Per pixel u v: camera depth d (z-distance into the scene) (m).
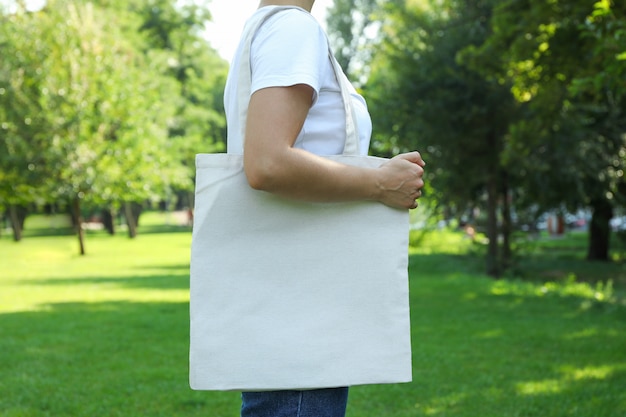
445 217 20.41
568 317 11.12
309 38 1.56
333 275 1.58
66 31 29.69
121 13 38.78
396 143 18.30
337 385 1.57
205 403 5.80
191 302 1.56
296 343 1.56
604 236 26.38
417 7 18.03
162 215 89.00
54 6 30.23
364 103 1.76
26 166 28.64
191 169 44.91
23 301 13.52
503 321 10.62
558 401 5.78
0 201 30.50
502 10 11.23
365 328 1.59
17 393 6.08
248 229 1.56
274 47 1.54
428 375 6.79
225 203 1.55
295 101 1.52
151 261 26.38
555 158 16.98
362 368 1.58
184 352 8.06
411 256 26.27
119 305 12.82
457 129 17.31
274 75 1.51
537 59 10.89
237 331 1.55
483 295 14.41
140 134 31.03
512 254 19.48
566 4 10.18
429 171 18.14
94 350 8.16
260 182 1.49
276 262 1.56
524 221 19.48
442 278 18.22
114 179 30.27
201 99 46.88
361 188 1.56
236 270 1.56
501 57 11.63
